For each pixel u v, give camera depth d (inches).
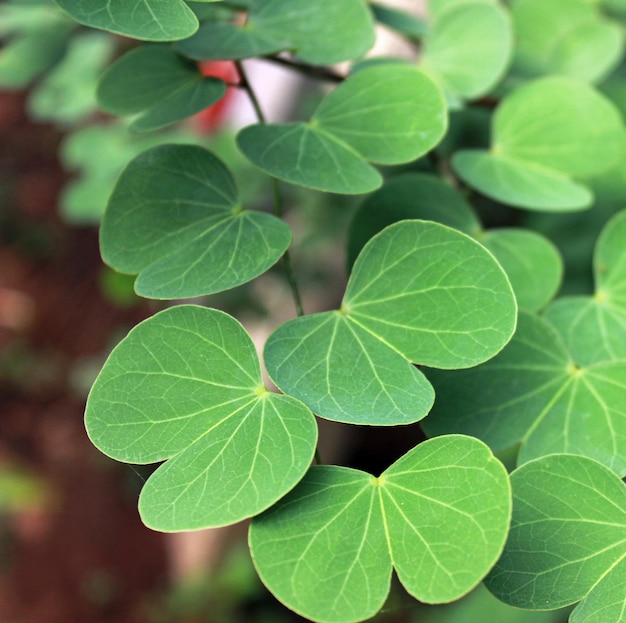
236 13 17.5
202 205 14.4
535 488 13.0
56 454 52.1
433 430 13.8
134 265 14.2
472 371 13.9
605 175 19.7
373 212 15.7
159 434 12.9
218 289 13.6
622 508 12.9
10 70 23.8
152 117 15.5
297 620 41.6
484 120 21.8
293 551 12.5
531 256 15.9
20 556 48.2
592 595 12.8
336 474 12.8
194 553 44.9
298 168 14.4
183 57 15.7
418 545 12.4
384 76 14.8
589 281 22.3
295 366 13.1
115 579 46.8
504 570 12.8
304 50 15.6
